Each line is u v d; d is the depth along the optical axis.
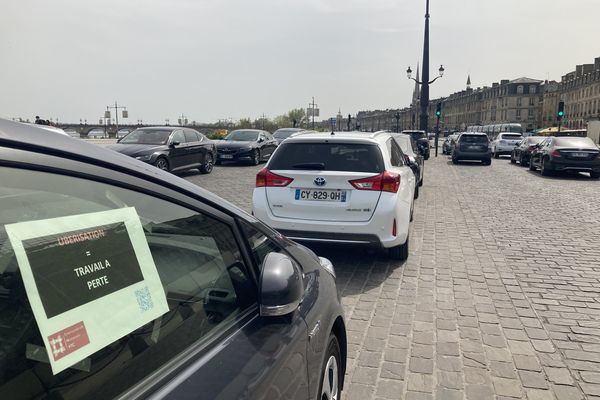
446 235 7.61
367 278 5.39
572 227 8.26
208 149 17.16
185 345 1.42
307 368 1.90
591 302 4.70
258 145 21.20
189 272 1.58
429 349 3.69
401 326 4.12
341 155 5.59
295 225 5.51
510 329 4.07
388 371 3.36
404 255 5.99
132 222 1.40
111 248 1.31
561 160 17.25
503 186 14.61
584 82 108.06
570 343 3.81
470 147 24.31
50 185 1.20
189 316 1.50
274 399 1.55
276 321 1.81
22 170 1.15
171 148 14.86
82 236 1.23
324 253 6.39
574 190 13.69
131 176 1.45
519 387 3.17
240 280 1.81
